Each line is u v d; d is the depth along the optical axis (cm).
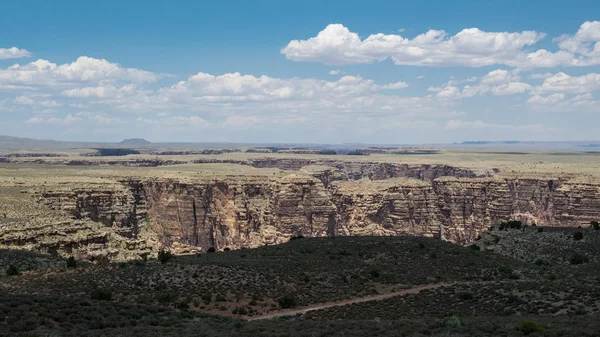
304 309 7169
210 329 5056
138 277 7750
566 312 6131
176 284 7619
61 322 4950
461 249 11000
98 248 11725
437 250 10638
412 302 7112
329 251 10462
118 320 5194
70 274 7725
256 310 6994
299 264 9212
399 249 10619
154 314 5725
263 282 8044
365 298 7731
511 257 11300
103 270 8012
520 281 8194
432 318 5988
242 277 8150
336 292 7950
